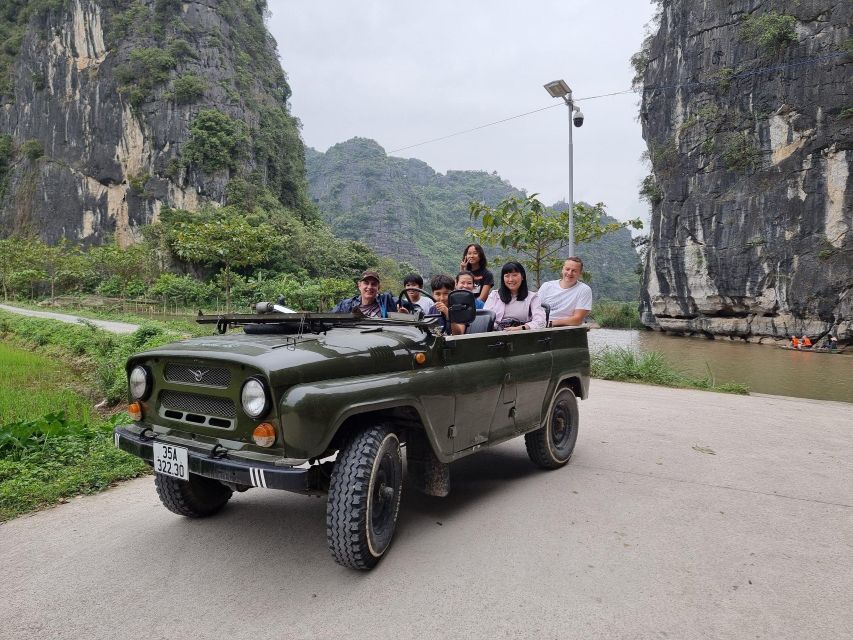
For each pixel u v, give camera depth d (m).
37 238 84.69
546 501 4.11
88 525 3.76
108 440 5.61
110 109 85.88
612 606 2.71
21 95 98.19
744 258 43.03
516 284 5.02
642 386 10.95
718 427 6.76
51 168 88.06
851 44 37.97
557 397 4.95
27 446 5.42
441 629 2.52
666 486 4.46
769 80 42.16
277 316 3.41
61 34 93.00
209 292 51.44
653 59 53.81
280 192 94.19
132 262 60.34
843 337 37.12
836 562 3.19
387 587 2.89
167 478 3.56
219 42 87.69
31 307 49.12
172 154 80.56
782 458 5.35
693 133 47.44
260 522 3.76
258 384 2.73
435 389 3.41
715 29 46.09
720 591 2.86
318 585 2.92
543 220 14.31
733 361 26.92
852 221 37.66
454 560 3.18
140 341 14.59
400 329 3.56
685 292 48.19
